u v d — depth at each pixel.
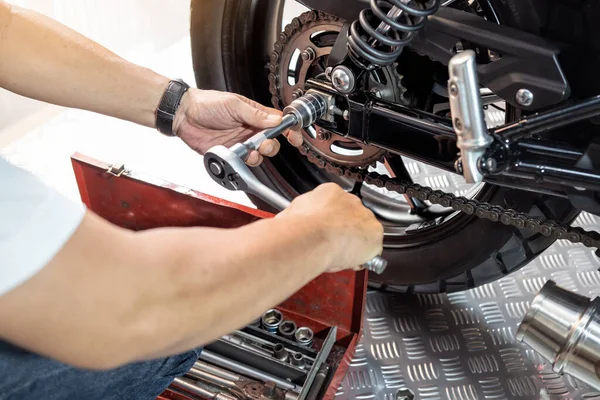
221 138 1.75
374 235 1.30
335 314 1.85
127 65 1.68
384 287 2.03
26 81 1.62
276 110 1.71
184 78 2.91
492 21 1.49
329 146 1.80
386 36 1.42
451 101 1.24
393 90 1.62
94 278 1.00
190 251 1.09
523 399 1.83
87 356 1.04
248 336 1.83
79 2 2.85
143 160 2.54
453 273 1.89
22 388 1.33
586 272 2.12
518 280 2.11
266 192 1.43
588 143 1.47
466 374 1.89
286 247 1.17
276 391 1.70
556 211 1.66
